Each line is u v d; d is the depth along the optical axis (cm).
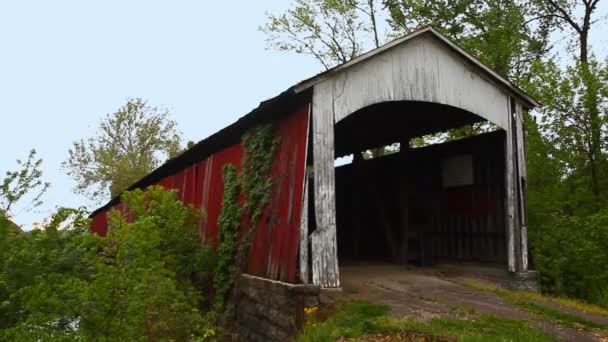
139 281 638
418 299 807
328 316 708
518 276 978
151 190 1133
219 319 1000
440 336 584
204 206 1276
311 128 822
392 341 584
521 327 651
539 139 1297
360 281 969
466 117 1145
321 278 788
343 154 1702
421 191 1330
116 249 648
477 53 1894
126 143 3875
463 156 1184
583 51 1873
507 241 1011
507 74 1880
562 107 1258
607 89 1201
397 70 920
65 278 690
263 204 910
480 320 670
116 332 580
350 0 2300
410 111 1127
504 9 1973
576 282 1018
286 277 783
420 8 2084
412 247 1290
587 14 1873
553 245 1088
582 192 1236
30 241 764
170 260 1033
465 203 1179
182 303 868
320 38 2381
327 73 830
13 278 697
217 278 1041
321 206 808
